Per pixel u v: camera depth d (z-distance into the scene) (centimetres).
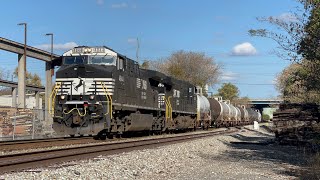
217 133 4022
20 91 3969
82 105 2342
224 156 2031
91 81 2362
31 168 1224
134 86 2783
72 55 2480
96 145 1980
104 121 2314
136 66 2872
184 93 4150
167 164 1602
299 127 2708
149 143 2284
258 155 2098
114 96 2398
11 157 1427
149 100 3112
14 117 2836
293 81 1867
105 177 1188
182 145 2344
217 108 5588
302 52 1645
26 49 4056
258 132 4975
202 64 9069
